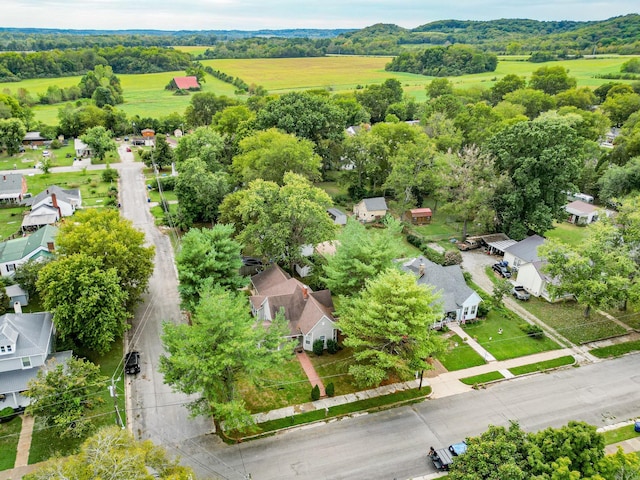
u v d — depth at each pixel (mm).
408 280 41219
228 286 51344
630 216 52469
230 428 35906
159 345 48438
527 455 29391
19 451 35688
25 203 83375
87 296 43156
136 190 95750
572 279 52750
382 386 44000
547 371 46938
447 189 75625
